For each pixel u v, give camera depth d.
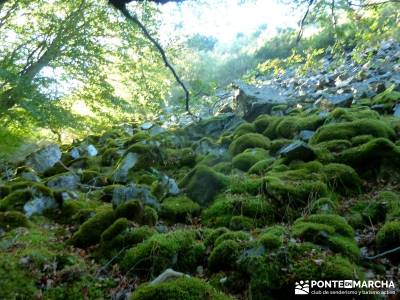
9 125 11.98
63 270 4.50
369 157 6.33
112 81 14.51
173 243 4.79
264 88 12.76
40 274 4.42
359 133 7.28
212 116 11.62
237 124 10.51
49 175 9.36
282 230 4.73
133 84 13.98
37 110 11.26
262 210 5.59
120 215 5.62
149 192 6.21
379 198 5.46
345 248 4.29
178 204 6.26
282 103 10.95
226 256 4.48
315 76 14.00
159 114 13.68
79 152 11.09
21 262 4.47
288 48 25.17
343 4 6.46
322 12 6.88
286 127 8.90
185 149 9.34
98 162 10.04
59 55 12.86
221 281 4.27
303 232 4.53
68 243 5.46
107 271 4.70
